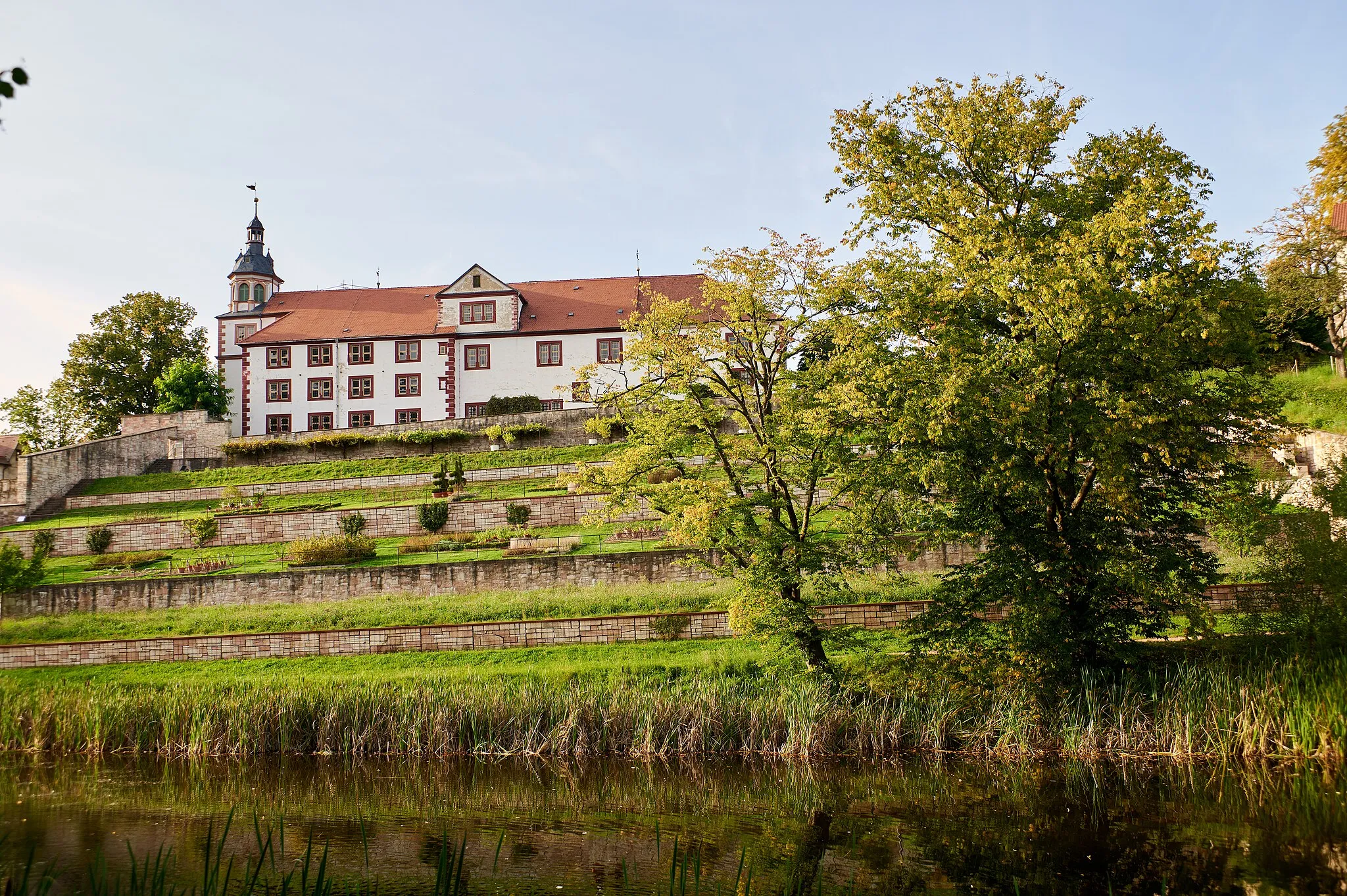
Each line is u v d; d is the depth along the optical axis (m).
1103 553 19.89
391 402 67.25
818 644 23.05
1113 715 19.88
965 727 20.83
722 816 16.80
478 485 49.59
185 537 43.78
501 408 64.00
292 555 39.62
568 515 43.03
